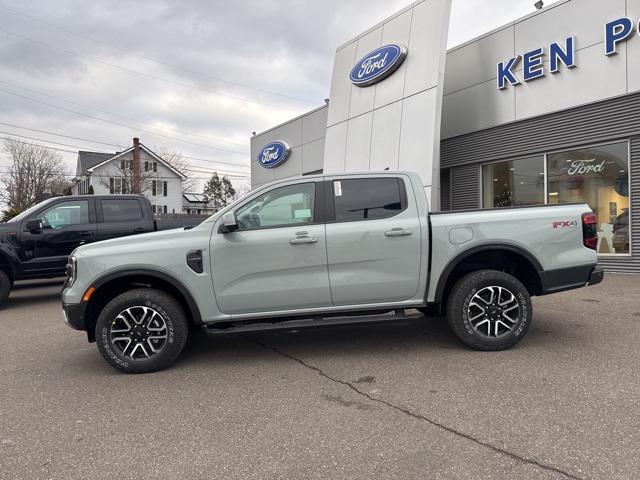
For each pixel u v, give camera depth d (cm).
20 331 670
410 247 485
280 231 480
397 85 1216
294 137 1847
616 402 355
